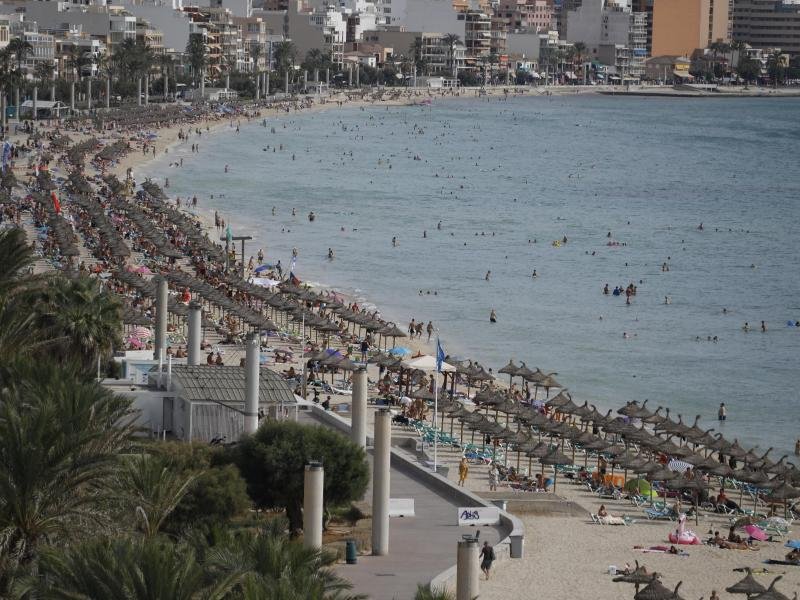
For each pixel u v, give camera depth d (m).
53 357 176.25
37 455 107.50
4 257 170.25
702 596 146.75
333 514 152.88
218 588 90.69
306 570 98.00
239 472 142.38
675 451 198.75
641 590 140.75
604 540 164.38
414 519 156.50
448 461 193.00
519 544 153.00
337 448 147.12
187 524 126.38
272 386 179.38
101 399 129.38
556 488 186.00
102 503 110.44
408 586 132.38
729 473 189.12
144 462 123.25
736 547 164.88
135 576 89.19
